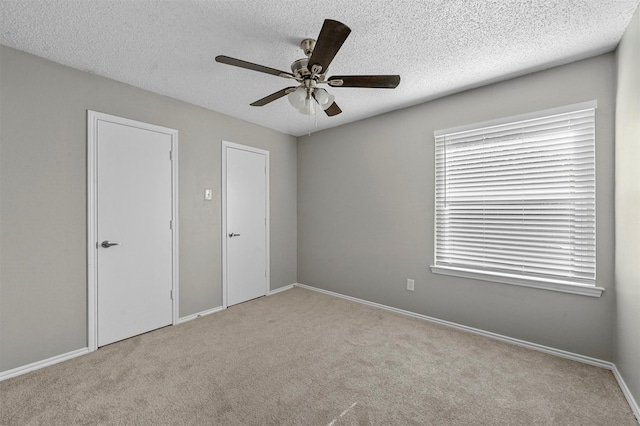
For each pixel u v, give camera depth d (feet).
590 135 7.02
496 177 8.45
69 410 5.43
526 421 5.20
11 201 6.55
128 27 5.89
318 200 13.28
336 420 5.22
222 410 5.46
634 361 5.44
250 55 7.01
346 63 7.32
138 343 8.18
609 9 5.33
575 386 6.16
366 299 11.56
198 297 10.28
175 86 8.66
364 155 11.54
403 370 6.82
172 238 9.51
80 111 7.57
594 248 7.00
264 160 12.62
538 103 7.64
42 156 6.96
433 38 6.27
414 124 10.08
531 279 7.74
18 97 6.62
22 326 6.69
